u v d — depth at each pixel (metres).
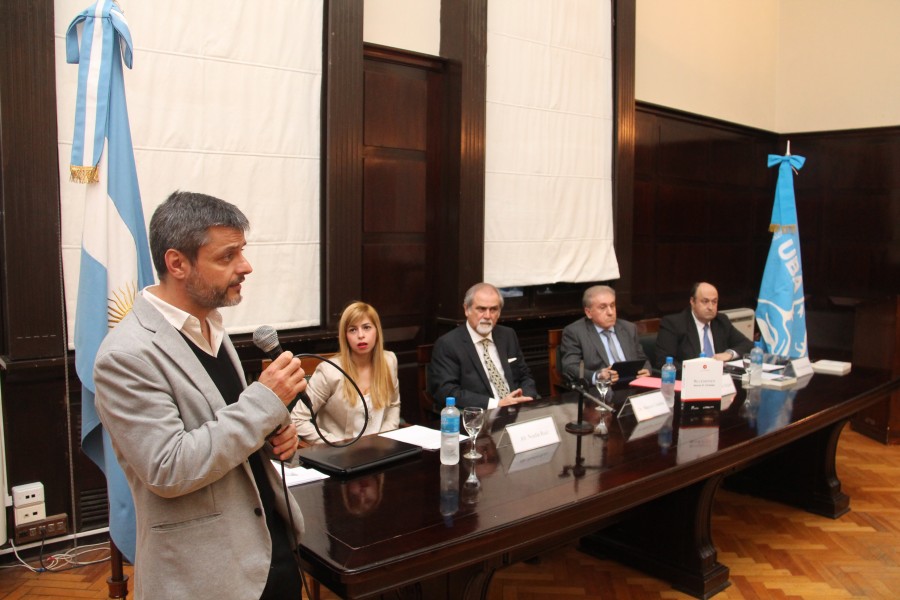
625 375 3.77
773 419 3.04
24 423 3.09
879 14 6.98
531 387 3.93
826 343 7.52
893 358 5.07
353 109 4.01
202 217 1.40
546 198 5.08
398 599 2.23
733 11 6.89
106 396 1.33
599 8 5.31
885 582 3.11
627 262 5.66
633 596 2.95
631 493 2.21
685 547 3.00
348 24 3.96
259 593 1.44
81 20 2.53
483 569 2.03
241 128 3.65
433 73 4.63
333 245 3.98
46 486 3.17
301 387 1.47
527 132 4.94
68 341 3.15
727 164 7.04
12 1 2.91
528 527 1.92
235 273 1.45
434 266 4.72
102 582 2.97
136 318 1.41
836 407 3.28
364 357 3.20
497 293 3.81
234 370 1.63
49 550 3.21
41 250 3.04
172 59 3.40
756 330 6.46
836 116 7.30
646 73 6.05
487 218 4.77
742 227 7.32
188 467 1.30
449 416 2.36
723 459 2.58
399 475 2.25
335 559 1.64
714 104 6.78
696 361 3.13
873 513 3.93
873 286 7.23
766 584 3.08
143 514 1.40
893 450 5.14
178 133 3.44
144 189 3.36
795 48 7.46
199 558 1.39
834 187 7.40
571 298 5.45
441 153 4.66
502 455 2.48
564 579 3.10
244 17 3.63
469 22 4.47
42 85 3.00
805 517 3.87
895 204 7.05
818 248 7.56
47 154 3.03
